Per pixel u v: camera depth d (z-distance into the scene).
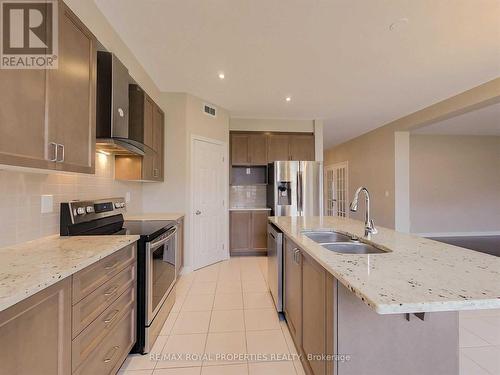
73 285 1.12
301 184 4.55
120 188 2.86
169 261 2.42
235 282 3.27
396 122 5.08
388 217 5.39
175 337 2.07
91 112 1.63
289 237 2.04
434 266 1.14
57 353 1.03
